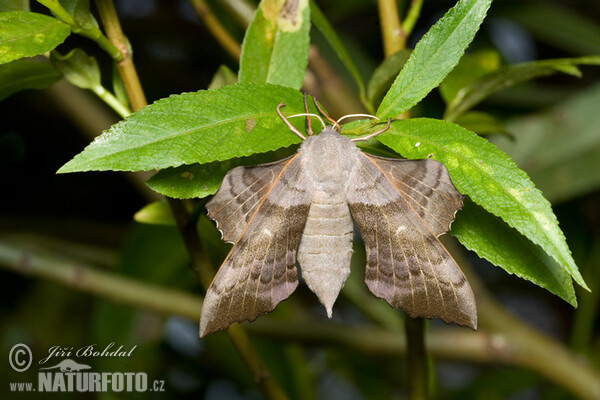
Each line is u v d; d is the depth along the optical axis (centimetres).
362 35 55
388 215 33
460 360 43
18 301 50
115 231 51
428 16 52
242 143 31
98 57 49
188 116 31
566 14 50
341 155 33
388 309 44
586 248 47
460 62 38
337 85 43
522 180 31
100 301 44
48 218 51
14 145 49
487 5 32
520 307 58
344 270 33
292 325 42
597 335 51
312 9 35
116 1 52
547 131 45
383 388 47
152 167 31
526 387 46
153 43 52
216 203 32
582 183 44
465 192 31
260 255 33
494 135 45
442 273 33
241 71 34
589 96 45
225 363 45
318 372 47
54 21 32
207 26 40
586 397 42
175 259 44
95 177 51
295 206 33
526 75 35
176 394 49
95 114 45
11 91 34
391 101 32
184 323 50
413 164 33
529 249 33
